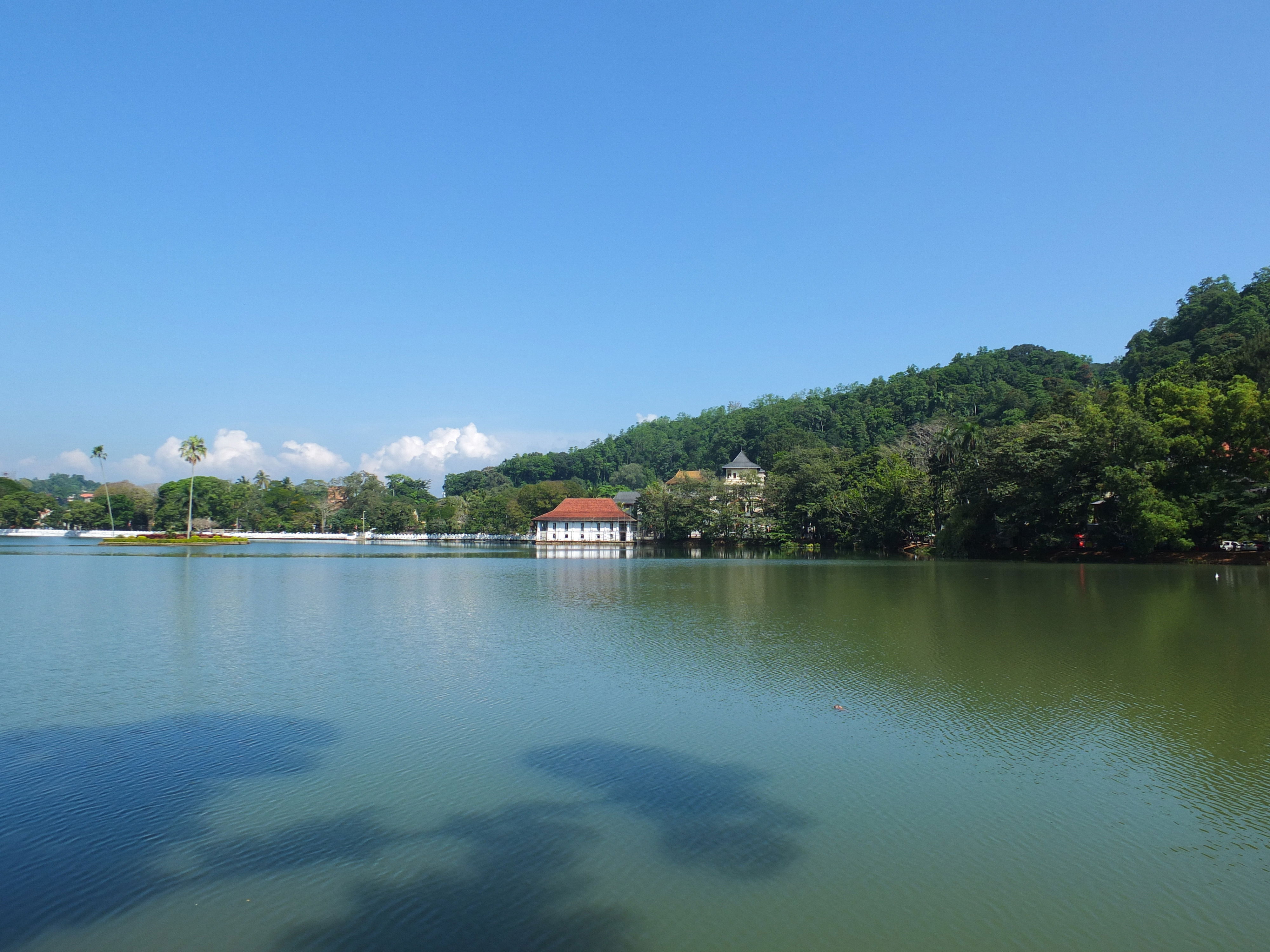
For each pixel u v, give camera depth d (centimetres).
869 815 1391
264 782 1559
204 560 9400
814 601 4534
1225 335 12712
